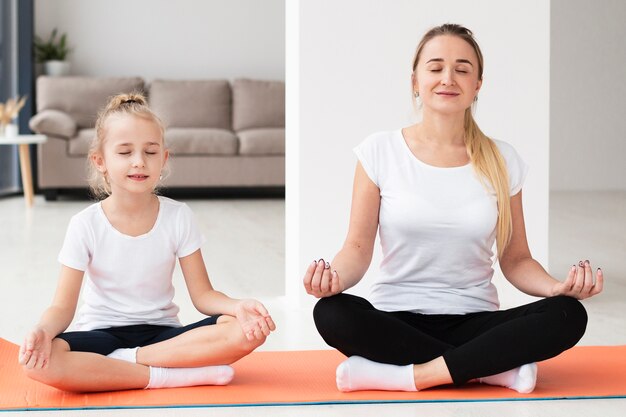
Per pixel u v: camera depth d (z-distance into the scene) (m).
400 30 4.14
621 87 10.01
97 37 10.08
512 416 2.46
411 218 2.76
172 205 2.82
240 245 6.16
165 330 2.79
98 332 2.70
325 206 4.14
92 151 2.79
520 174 2.88
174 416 2.46
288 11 4.25
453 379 2.61
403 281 2.82
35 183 9.82
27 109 9.63
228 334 2.65
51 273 5.04
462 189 2.79
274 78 10.33
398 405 2.56
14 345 3.20
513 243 2.90
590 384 2.75
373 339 2.62
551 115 10.02
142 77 10.15
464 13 4.20
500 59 4.25
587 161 10.06
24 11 9.57
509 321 2.62
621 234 6.61
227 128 9.66
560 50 9.95
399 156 2.84
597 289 2.59
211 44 10.22
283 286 4.71
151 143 2.71
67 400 2.58
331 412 2.50
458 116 2.83
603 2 9.93
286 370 2.93
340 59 4.11
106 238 2.73
